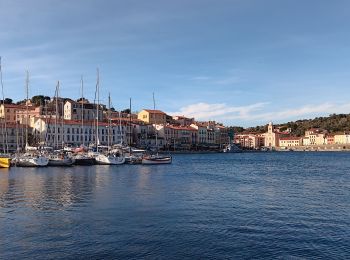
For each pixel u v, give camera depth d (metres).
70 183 71.00
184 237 33.03
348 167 130.25
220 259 27.92
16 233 34.06
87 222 38.12
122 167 118.69
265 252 29.30
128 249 29.91
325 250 29.73
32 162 111.56
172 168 119.56
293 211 44.16
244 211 44.00
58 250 29.64
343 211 44.25
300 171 110.81
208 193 59.19
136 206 46.81
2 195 55.09
